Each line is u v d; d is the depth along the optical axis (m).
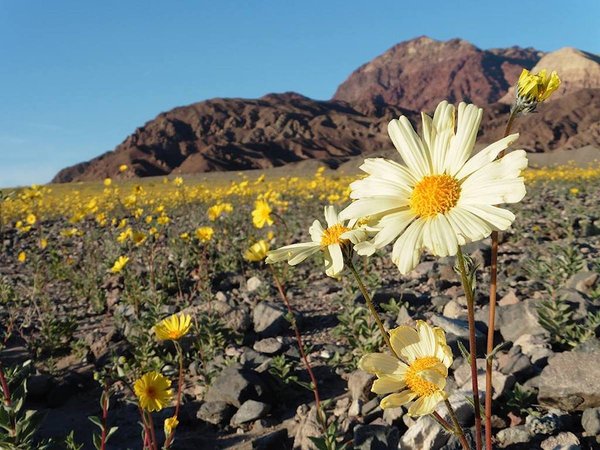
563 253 6.43
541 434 3.04
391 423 3.35
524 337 4.14
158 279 7.74
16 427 2.79
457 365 3.85
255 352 4.91
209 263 8.20
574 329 4.29
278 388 4.19
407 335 1.94
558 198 15.52
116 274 8.30
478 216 1.54
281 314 5.64
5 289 7.76
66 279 9.39
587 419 3.04
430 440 2.95
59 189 46.78
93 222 16.84
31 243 13.53
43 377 4.63
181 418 4.10
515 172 1.55
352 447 3.21
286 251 2.15
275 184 25.77
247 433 3.84
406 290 6.06
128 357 5.23
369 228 1.82
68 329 5.89
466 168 1.66
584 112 193.88
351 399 3.81
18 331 6.48
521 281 6.31
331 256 2.02
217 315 5.59
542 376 3.38
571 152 69.06
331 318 5.96
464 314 5.12
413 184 1.73
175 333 3.10
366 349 4.40
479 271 7.03
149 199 21.08
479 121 1.71
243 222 12.53
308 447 3.37
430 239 1.55
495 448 3.01
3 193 4.12
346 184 21.75
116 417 4.23
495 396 3.35
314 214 13.52
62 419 4.23
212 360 4.76
